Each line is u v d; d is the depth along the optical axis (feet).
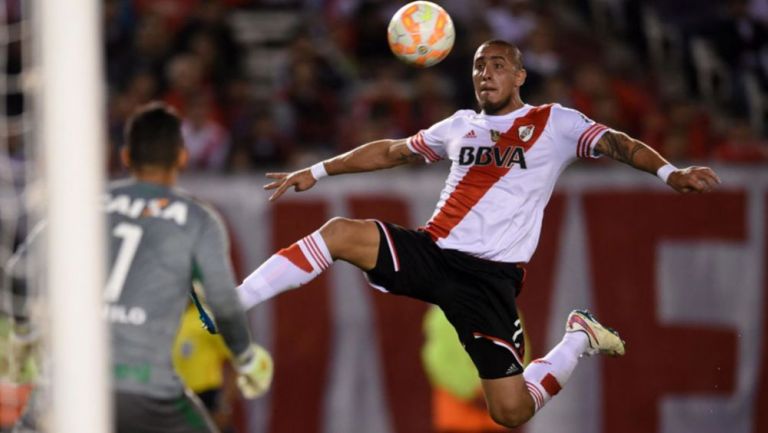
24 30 57.62
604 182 121.60
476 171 68.44
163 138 62.39
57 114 48.29
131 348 59.31
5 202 85.15
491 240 67.92
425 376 118.42
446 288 68.54
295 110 145.28
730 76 167.84
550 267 120.88
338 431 118.32
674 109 149.59
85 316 48.70
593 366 121.60
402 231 69.05
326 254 67.72
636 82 168.04
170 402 59.88
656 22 176.04
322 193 118.01
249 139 137.69
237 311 60.90
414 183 118.62
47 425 52.44
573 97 145.89
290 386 118.11
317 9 168.76
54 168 48.49
